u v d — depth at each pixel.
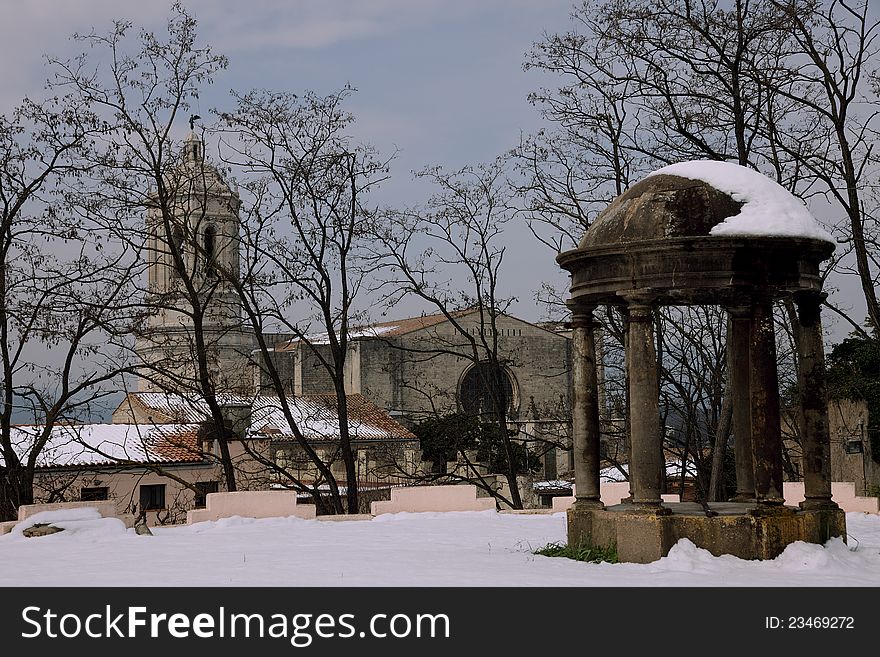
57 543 19.50
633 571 14.32
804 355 16.17
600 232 15.81
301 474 62.00
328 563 15.55
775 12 31.30
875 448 42.22
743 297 17.30
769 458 15.22
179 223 38.06
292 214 38.59
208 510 23.62
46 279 33.94
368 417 71.88
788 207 15.31
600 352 40.16
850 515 24.83
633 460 15.45
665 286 15.07
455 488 26.59
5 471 34.22
